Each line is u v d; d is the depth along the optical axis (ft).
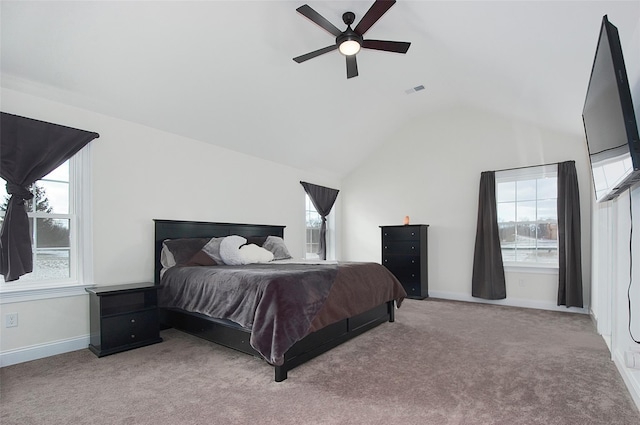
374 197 20.38
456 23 8.93
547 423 5.91
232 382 7.62
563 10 6.72
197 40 9.47
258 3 8.89
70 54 8.71
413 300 16.92
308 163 18.57
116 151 11.18
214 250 12.57
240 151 15.44
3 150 8.65
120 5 7.93
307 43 10.71
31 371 8.28
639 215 6.77
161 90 10.76
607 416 6.12
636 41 6.64
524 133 15.74
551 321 12.72
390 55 12.17
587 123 7.73
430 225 18.26
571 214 13.97
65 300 9.80
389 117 17.84
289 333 7.70
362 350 9.64
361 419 6.09
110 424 5.96
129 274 11.39
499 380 7.62
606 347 9.78
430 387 7.30
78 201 10.32
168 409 6.45
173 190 12.80
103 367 8.52
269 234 16.47
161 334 11.42
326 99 14.30
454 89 15.08
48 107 9.65
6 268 8.54
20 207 8.85
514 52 9.23
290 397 6.91
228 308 8.75
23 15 7.55
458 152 17.56
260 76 11.65
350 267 11.00
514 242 16.02
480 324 12.37
